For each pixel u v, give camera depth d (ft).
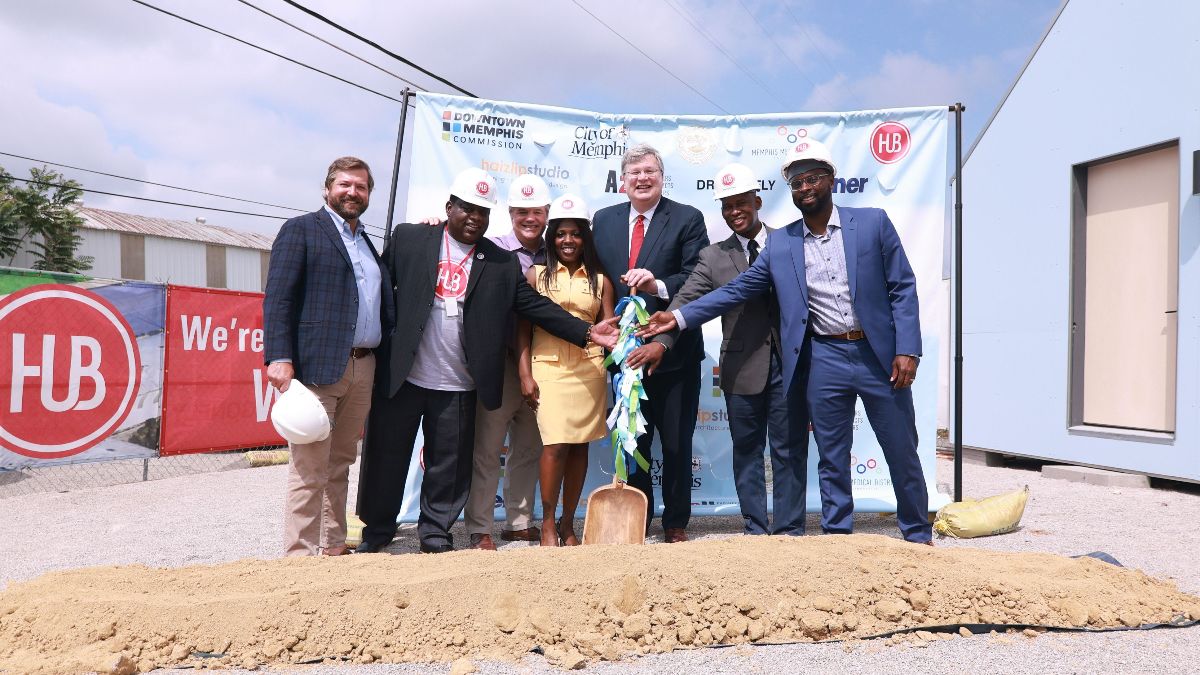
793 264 14.07
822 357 14.06
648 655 9.29
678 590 10.14
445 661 9.16
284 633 9.41
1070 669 8.65
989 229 29.35
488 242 14.39
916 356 13.74
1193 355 22.31
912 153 17.66
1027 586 10.62
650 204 15.43
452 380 14.17
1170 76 23.15
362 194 13.42
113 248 97.45
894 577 10.62
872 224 13.92
